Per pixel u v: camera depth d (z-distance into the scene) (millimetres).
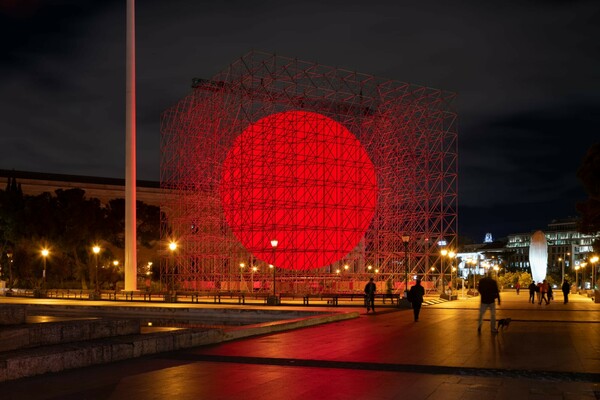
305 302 41500
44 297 53875
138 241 76938
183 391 10227
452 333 20203
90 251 68375
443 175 57188
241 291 53594
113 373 11914
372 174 60531
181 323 33906
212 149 58594
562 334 19719
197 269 62594
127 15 56688
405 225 60875
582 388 10523
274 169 55938
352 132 60156
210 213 59938
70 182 89125
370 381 11156
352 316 28016
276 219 56906
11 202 71438
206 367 12680
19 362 11289
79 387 10539
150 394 9992
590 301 47875
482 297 20203
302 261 57062
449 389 10422
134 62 56812
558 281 137125
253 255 57188
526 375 11820
